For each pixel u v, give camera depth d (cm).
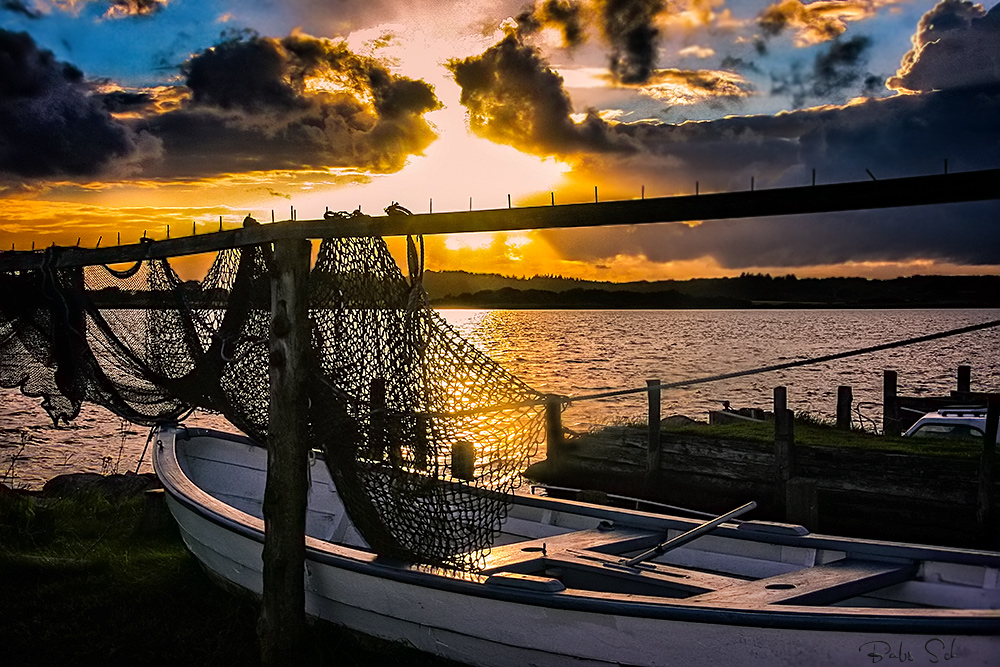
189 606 704
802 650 449
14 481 1677
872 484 1133
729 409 1828
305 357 594
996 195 327
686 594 543
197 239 671
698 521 664
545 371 4681
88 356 781
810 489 1088
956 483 1074
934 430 1341
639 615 484
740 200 380
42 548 852
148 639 636
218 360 678
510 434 571
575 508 737
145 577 769
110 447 2078
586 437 1466
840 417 1523
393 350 568
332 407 591
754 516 1233
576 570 591
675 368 4869
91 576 764
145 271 732
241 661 593
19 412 2681
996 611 432
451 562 577
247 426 686
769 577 577
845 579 533
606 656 499
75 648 619
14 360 873
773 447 1236
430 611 569
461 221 494
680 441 1337
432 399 557
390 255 572
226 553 711
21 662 594
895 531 1106
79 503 1026
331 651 598
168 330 724
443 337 553
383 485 588
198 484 982
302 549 596
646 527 696
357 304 585
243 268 656
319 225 560
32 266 826
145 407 767
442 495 568
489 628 542
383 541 613
